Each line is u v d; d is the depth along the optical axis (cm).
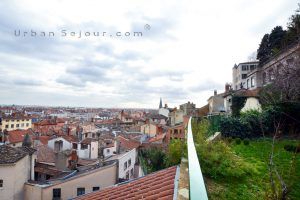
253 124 2333
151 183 838
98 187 2534
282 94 2531
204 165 1234
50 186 2467
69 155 3538
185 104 8019
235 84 7550
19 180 2484
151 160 3666
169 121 9588
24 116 11238
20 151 2595
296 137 2219
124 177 3159
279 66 3297
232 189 1090
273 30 5222
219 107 5681
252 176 1229
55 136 5159
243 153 1770
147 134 7900
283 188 684
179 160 1490
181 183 710
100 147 4872
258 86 4456
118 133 7150
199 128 1616
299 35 2944
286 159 1579
